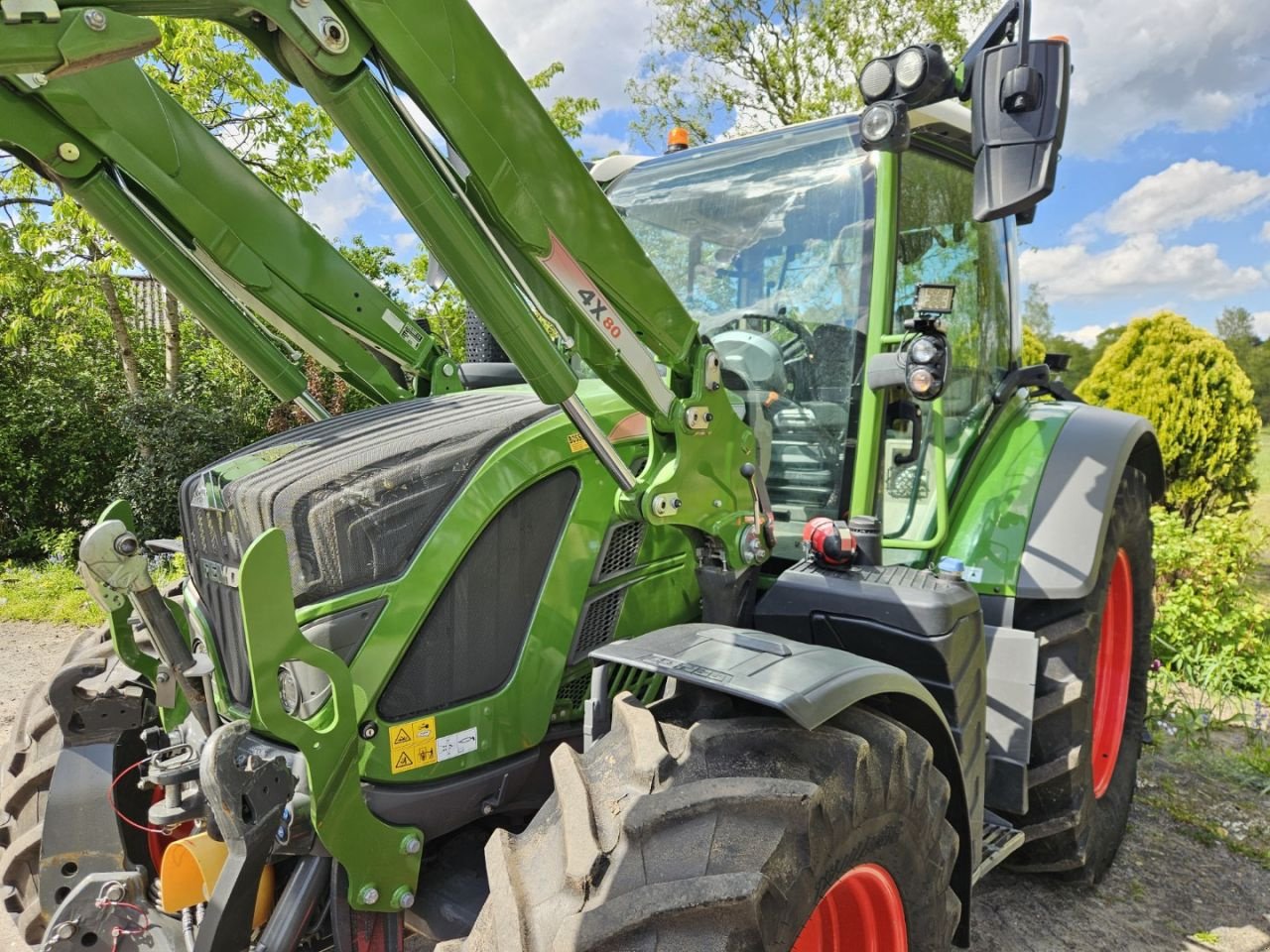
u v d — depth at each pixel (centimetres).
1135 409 796
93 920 184
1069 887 293
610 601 204
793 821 141
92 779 216
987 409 304
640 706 163
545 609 190
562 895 134
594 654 167
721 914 128
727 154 279
